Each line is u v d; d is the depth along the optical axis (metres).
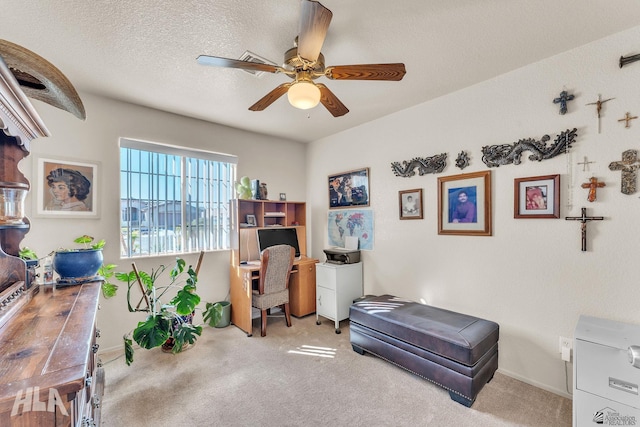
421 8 1.53
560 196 2.00
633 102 1.74
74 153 2.48
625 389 1.45
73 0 1.45
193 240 3.26
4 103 1.07
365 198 3.44
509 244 2.25
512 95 2.22
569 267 1.97
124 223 2.79
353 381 2.19
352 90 2.54
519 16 1.61
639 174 1.72
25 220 1.61
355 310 2.64
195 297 2.61
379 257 3.29
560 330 2.00
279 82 2.33
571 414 1.80
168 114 2.99
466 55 2.01
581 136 1.92
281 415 1.81
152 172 2.97
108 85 2.38
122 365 2.40
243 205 3.62
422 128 2.84
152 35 1.74
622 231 1.77
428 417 1.79
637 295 1.72
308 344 2.84
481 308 2.42
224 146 3.45
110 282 2.65
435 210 2.75
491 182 2.35
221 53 1.94
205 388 2.09
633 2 1.49
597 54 1.85
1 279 1.33
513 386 2.11
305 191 4.33
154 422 1.74
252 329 3.22
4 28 1.65
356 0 1.46
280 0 1.46
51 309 1.26
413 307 2.55
